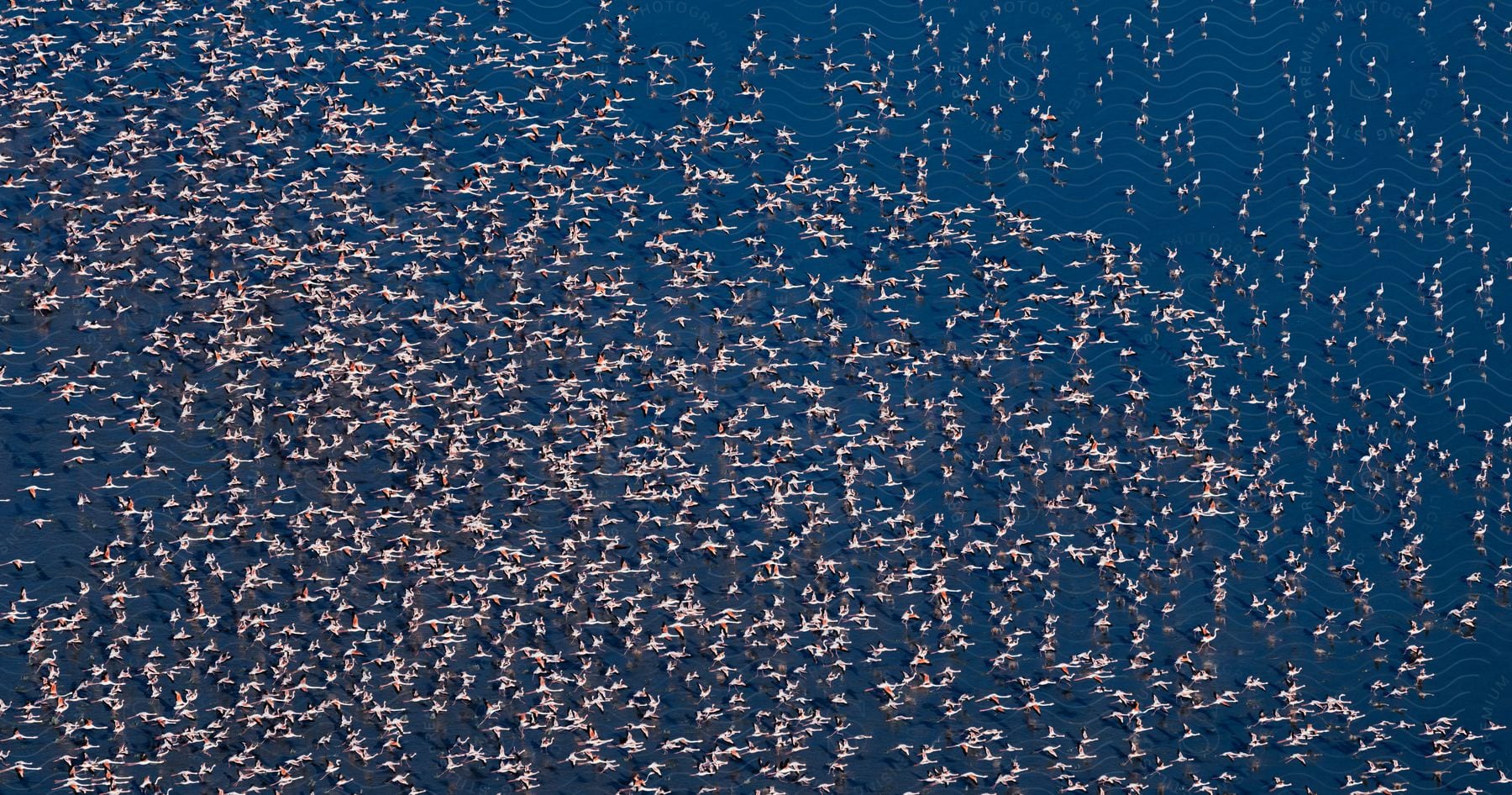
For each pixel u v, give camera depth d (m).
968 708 146.38
